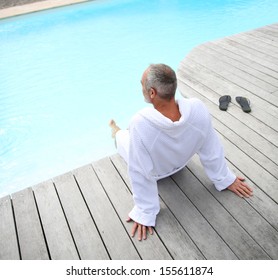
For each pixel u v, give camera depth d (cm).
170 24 665
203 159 194
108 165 244
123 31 649
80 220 203
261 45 429
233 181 206
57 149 361
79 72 522
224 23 647
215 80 355
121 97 451
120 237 190
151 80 144
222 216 194
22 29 680
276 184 211
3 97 473
